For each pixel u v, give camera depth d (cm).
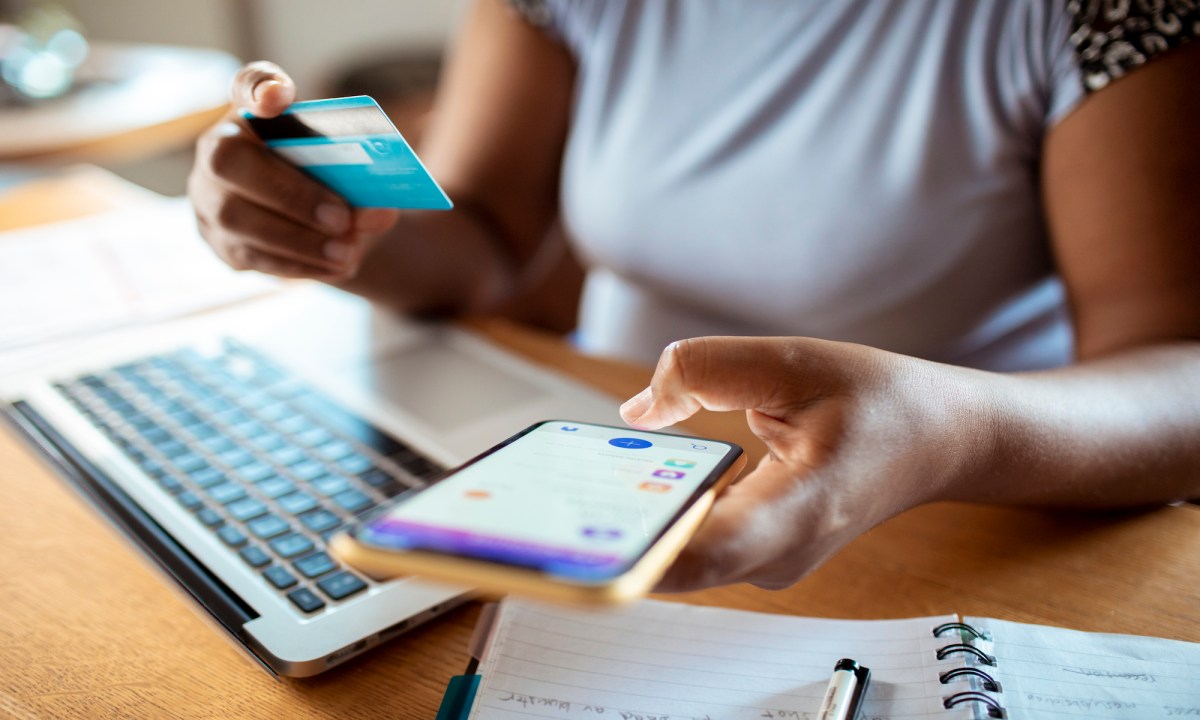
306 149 57
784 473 35
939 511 54
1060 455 47
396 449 59
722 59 83
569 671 41
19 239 100
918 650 41
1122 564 48
